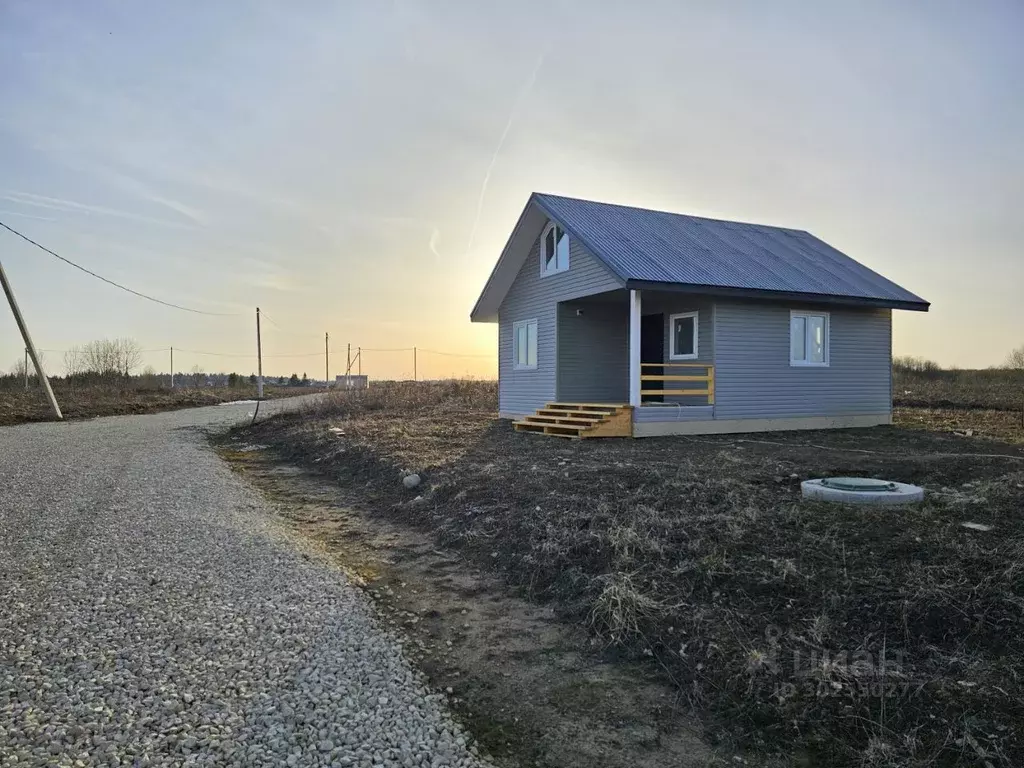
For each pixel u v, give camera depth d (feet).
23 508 26.25
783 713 11.85
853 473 27.25
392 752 10.62
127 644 13.99
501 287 59.11
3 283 73.20
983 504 21.02
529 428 48.29
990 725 11.05
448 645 15.26
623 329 53.98
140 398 105.60
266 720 11.28
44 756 10.03
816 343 48.62
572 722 12.10
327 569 19.67
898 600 14.70
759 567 16.92
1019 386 99.86
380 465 35.83
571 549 19.67
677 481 25.66
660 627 15.02
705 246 49.19
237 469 40.93
